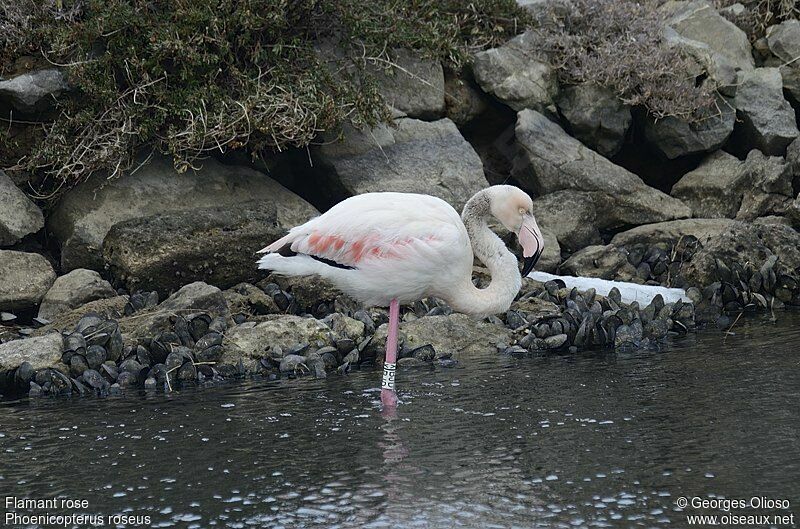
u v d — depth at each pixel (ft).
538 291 44.24
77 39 44.60
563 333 39.70
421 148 50.88
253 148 47.34
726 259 45.91
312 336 37.76
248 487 24.50
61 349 35.55
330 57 50.85
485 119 57.31
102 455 27.04
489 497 23.56
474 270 45.83
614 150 56.75
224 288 43.70
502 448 26.89
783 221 51.75
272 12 46.55
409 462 25.96
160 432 28.96
